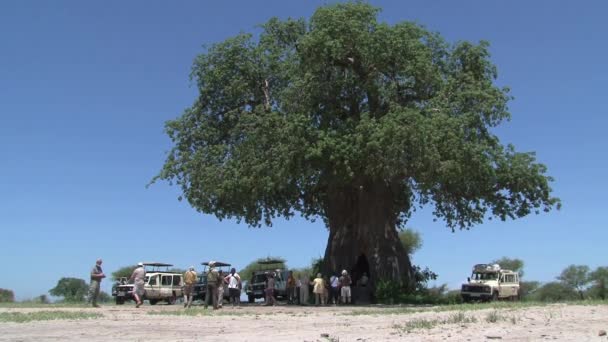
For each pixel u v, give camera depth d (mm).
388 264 34812
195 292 39844
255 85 38000
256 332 14867
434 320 15781
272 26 38812
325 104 32719
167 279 38812
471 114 31719
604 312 16984
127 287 37312
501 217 36469
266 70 37812
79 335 14250
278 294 39531
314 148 30094
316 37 31656
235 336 13945
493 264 39812
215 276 26719
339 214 37062
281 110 33438
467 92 32094
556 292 64562
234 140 36812
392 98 32281
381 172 30922
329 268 36312
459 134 29969
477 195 35656
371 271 34781
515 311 18000
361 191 35688
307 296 33594
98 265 28375
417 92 33312
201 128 38344
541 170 35656
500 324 14414
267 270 40688
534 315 16391
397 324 15547
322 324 16859
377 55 31828
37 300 36875
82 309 25656
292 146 30672
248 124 33938
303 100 32125
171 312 22609
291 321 18156
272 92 37594
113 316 20219
